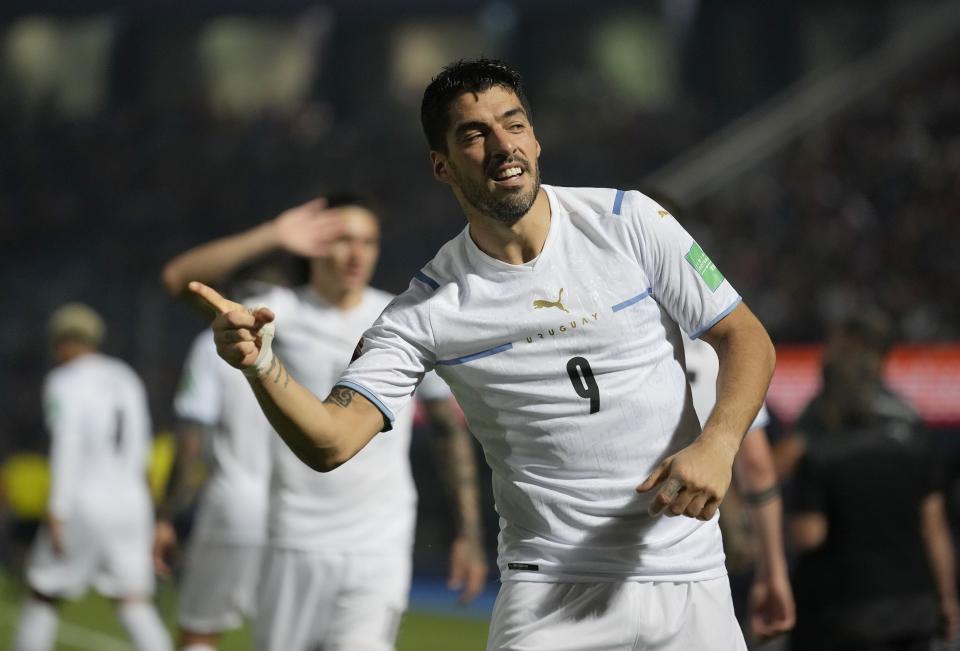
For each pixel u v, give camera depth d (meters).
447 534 49.22
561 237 10.13
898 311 57.19
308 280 17.83
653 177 79.81
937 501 17.00
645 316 10.12
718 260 68.50
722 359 10.07
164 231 90.62
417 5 96.62
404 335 10.27
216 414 20.28
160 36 106.69
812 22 88.44
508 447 10.43
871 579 16.28
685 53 91.94
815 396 16.89
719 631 10.48
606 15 94.88
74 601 42.28
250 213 91.12
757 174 76.31
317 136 94.50
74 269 87.81
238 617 20.38
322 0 97.75
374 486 16.91
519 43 98.94
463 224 79.94
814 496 16.39
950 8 84.00
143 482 26.72
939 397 38.16
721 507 15.50
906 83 80.38
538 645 10.27
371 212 17.48
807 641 16.48
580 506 10.24
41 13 99.19
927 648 16.61
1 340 80.81
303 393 9.42
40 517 42.56
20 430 71.88
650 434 10.19
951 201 66.31
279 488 17.02
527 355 10.10
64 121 101.44
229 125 97.62
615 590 10.26
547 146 89.12
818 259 64.44
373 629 16.72
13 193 95.75
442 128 9.96
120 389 26.41
